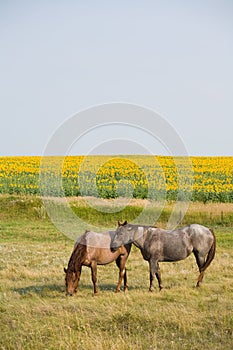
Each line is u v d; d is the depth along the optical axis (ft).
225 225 77.10
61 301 38.78
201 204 90.27
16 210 86.69
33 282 46.03
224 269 50.83
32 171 133.59
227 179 119.96
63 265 53.11
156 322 33.35
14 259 56.39
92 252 40.29
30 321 34.17
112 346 28.73
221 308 36.47
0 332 32.58
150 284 42.39
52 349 29.53
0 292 42.11
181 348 29.40
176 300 38.96
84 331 32.07
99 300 38.68
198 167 146.51
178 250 42.50
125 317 34.12
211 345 29.63
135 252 61.36
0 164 151.43
